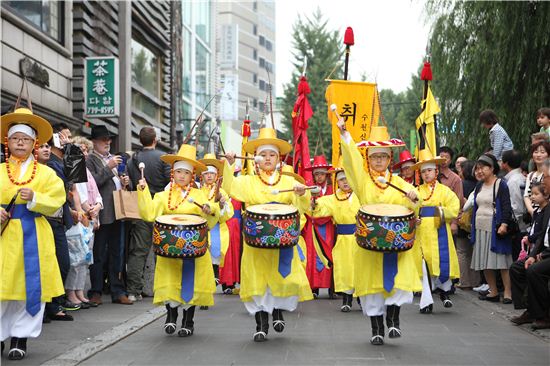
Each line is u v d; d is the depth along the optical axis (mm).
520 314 8094
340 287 8430
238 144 33375
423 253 8844
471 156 13039
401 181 6660
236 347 6156
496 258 9055
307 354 5855
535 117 11828
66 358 5609
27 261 5652
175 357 5750
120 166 9828
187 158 6809
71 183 7598
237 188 6711
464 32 13211
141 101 20812
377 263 6184
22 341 5699
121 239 8812
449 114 13391
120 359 5688
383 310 6324
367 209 6195
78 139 8617
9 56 11789
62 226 7281
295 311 8516
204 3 42906
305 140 10273
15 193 5734
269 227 6141
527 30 11852
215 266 11742
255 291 6293
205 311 8500
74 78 14719
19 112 5785
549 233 7035
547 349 6109
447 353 5910
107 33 16422
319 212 7977
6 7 11891
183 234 6324
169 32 23422
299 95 10297
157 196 6824
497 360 5656
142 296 9516
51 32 13812
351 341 6449
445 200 8883
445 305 8805
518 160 9703
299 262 6578
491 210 9148
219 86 44406
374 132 6676
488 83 12234
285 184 6785
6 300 5570
